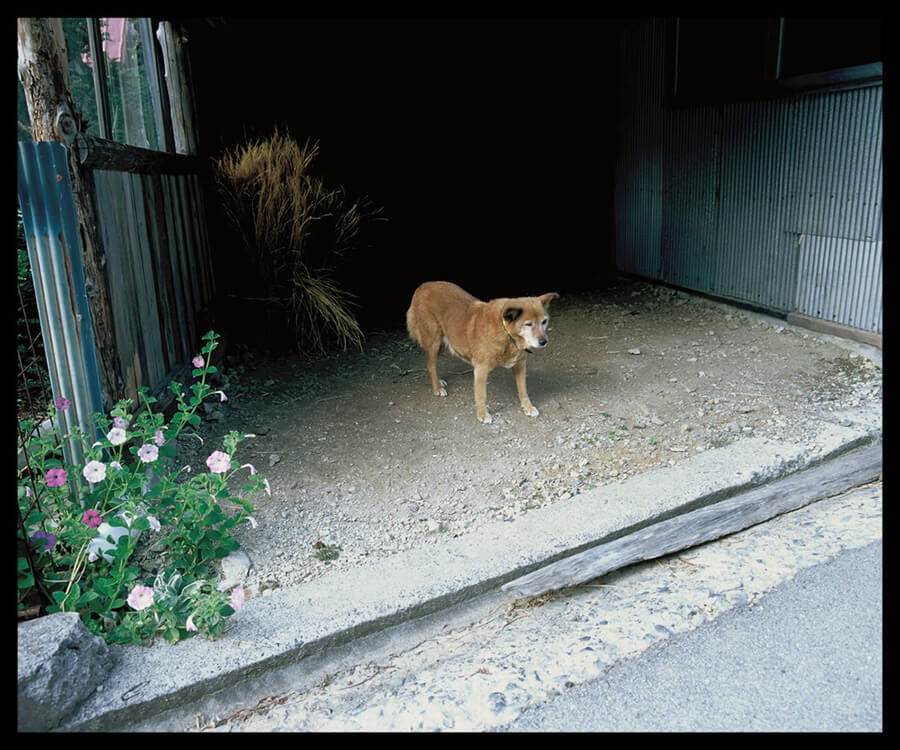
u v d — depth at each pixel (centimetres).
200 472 381
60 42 296
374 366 556
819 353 522
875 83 478
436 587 273
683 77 664
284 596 271
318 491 362
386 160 746
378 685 240
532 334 402
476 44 741
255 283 582
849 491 353
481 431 430
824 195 533
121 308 362
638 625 259
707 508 325
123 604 262
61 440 287
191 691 229
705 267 672
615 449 397
